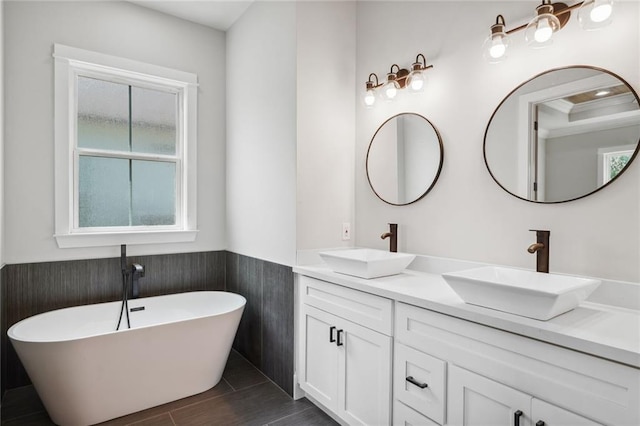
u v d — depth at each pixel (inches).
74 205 99.9
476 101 71.7
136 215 110.0
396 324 61.9
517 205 65.2
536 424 42.9
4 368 87.1
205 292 111.3
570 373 40.7
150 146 112.7
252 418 79.2
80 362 72.0
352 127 100.0
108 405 76.9
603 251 54.8
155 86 113.5
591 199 56.1
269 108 98.7
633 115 51.8
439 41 79.0
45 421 76.2
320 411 82.4
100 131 104.3
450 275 53.1
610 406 37.6
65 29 95.8
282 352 92.9
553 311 44.0
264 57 100.8
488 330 48.3
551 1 60.7
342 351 73.7
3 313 86.4
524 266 64.1
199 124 118.9
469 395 50.6
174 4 107.3
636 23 51.7
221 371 95.0
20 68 89.8
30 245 91.4
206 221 120.6
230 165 121.1
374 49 95.0
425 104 82.1
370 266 70.0
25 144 90.6
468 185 73.2
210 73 121.1
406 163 85.9
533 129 62.4
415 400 58.2
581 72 56.9
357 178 100.0
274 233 96.7
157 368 82.2
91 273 99.9
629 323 44.8
